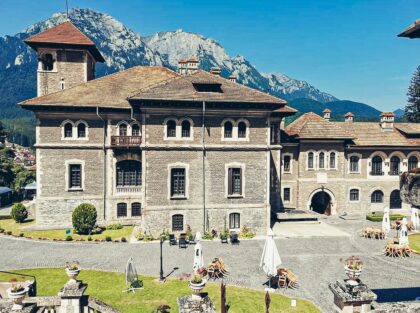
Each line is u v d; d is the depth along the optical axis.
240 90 32.16
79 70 39.03
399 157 44.09
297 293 19.59
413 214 34.78
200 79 32.19
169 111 30.78
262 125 32.50
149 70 40.03
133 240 30.17
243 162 32.38
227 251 27.42
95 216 32.53
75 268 14.52
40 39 37.62
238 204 32.41
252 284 20.84
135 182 36.47
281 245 29.23
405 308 10.47
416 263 24.89
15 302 12.79
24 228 34.16
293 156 42.69
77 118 34.59
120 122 35.34
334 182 42.69
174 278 21.53
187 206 31.56
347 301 10.71
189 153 31.47
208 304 13.47
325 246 29.05
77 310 13.86
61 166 34.53
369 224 38.00
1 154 65.75
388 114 45.91
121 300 18.12
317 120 43.94
